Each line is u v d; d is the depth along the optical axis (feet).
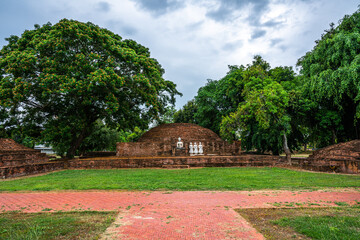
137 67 66.95
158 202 22.61
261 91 60.54
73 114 72.84
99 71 55.57
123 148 78.43
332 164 48.70
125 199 24.03
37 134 76.02
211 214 18.42
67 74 56.44
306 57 72.33
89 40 58.54
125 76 66.08
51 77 53.16
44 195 26.40
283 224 15.49
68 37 58.49
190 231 14.75
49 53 60.39
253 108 60.80
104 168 57.21
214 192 27.20
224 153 83.30
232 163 60.18
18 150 57.72
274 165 61.16
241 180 35.73
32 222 16.44
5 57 60.70
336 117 63.10
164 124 99.35
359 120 63.87
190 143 81.15
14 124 72.18
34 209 20.54
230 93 90.53
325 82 56.08
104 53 64.59
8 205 22.04
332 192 26.84
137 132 146.20
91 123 82.74
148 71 69.46
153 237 13.76
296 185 31.17
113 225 15.88
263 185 31.19
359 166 44.42
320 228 14.30
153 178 38.17
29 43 59.93
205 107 103.50
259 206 20.72
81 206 21.40
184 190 28.53
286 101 58.65
